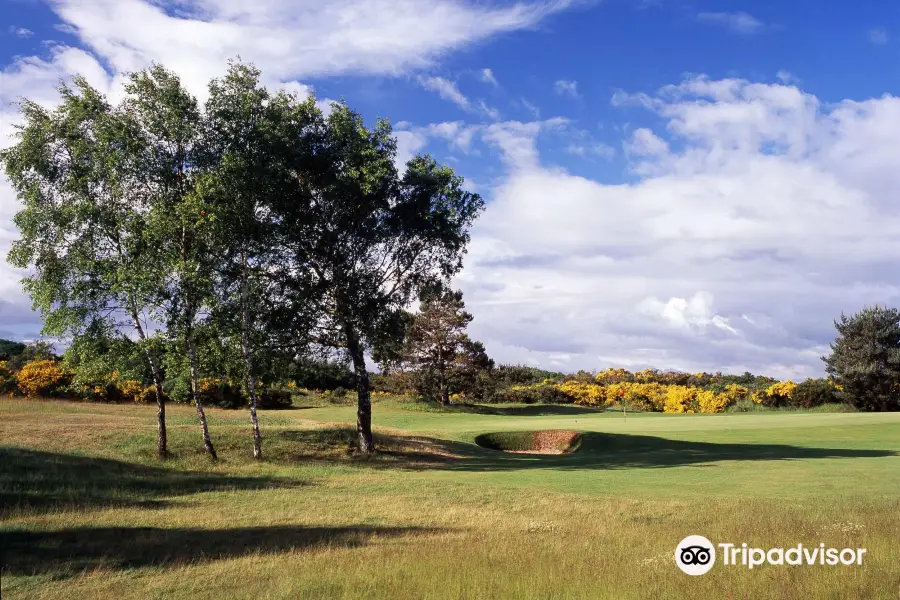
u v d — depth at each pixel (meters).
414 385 67.62
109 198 25.20
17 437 24.30
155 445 26.16
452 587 8.68
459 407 66.62
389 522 14.89
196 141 26.06
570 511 16.05
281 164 28.02
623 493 19.58
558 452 40.84
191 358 26.55
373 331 30.73
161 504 16.91
